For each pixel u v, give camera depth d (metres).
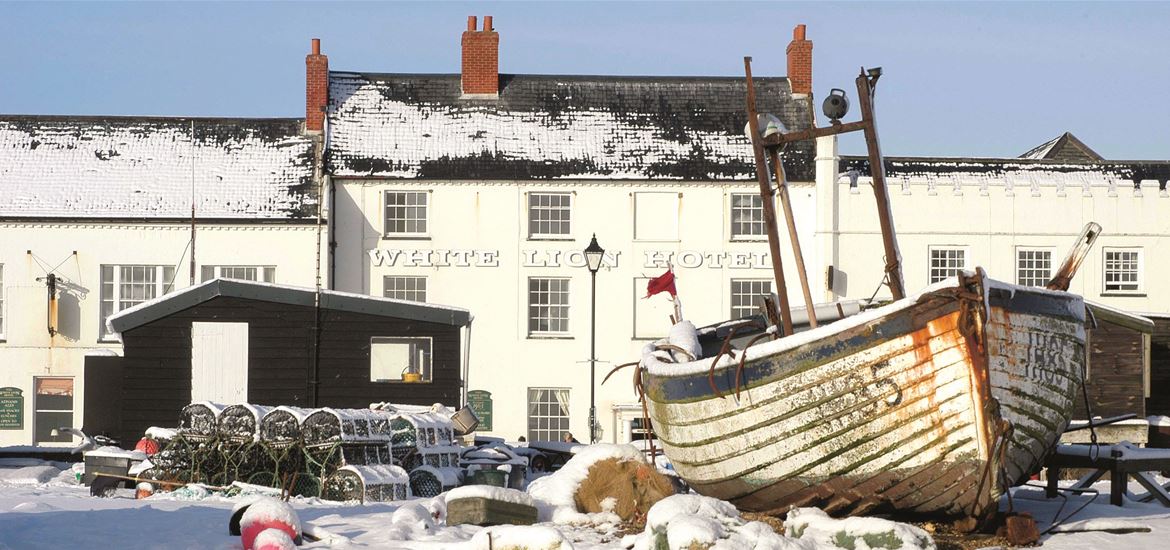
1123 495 18.23
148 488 22.27
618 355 45.81
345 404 32.41
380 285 45.66
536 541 12.80
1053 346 15.09
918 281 44.97
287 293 32.34
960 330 13.74
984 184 45.34
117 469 23.48
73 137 47.84
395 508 18.42
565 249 46.00
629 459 17.45
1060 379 15.21
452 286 45.81
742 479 15.27
